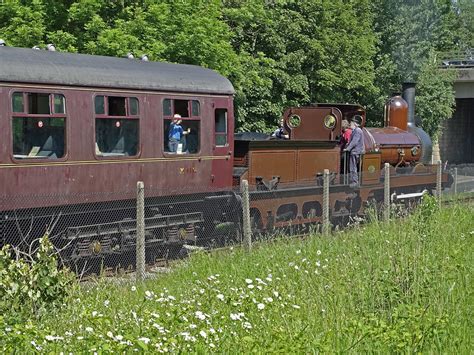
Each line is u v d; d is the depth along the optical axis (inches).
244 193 502.6
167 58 751.7
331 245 476.1
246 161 615.5
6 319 287.7
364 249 416.2
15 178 434.3
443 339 257.9
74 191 469.1
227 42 818.8
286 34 1104.2
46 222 451.2
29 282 316.5
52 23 713.6
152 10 743.7
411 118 920.9
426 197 524.4
